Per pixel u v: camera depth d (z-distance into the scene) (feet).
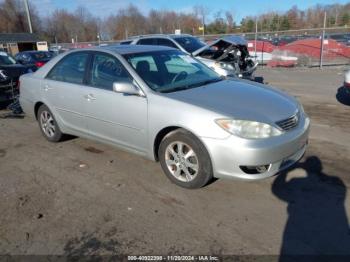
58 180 13.87
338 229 10.13
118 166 14.92
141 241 9.93
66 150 17.11
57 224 10.87
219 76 15.92
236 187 12.65
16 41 121.60
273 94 13.67
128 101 13.43
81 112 15.61
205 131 11.39
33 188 13.25
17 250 9.74
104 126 14.80
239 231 10.21
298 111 13.02
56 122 17.42
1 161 16.07
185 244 9.74
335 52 55.83
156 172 14.16
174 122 12.05
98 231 10.46
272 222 10.57
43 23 217.56
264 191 12.32
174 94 12.75
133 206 11.73
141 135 13.38
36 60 54.60
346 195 11.86
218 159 11.38
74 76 16.05
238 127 11.06
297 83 36.45
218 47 31.04
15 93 26.81
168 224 10.68
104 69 14.74
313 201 11.59
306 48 57.67
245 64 30.91
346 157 14.98
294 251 9.32
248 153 10.89
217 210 11.30
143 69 13.93
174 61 15.46
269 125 11.24
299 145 12.08
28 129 21.20
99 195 12.55
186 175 12.52
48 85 17.12
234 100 12.38
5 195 12.75
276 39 73.51
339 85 34.06
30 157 16.40
